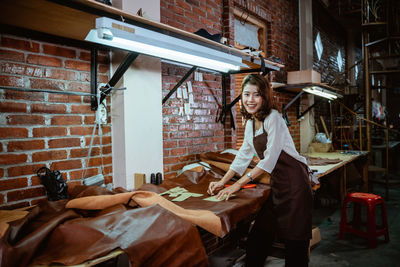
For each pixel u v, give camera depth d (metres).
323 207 4.45
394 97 11.47
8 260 0.98
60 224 1.23
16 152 1.66
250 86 1.86
